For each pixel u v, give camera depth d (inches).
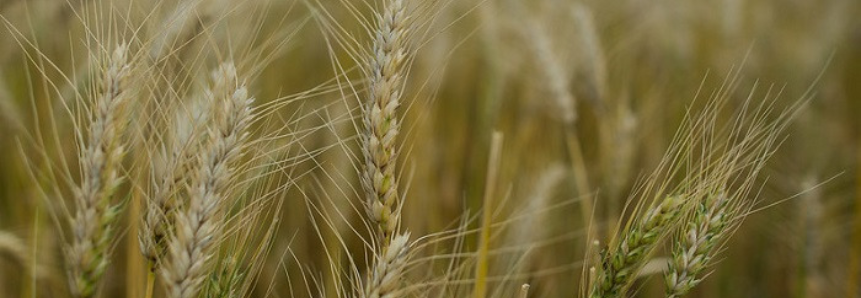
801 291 39.6
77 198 25.9
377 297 26.6
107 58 26.7
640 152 49.5
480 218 39.9
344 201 38.2
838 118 59.7
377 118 27.0
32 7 36.0
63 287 33.0
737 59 58.4
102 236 25.8
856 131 63.0
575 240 42.6
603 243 41.4
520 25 46.6
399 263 26.7
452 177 44.9
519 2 48.1
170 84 28.2
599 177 46.8
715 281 46.9
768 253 49.3
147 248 26.7
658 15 64.3
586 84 44.3
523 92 53.2
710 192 27.6
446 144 48.0
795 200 41.3
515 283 34.7
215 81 26.7
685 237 27.4
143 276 30.0
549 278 40.1
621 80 54.7
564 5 49.4
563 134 51.1
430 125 42.5
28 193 36.2
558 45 45.2
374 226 38.6
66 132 34.2
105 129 25.9
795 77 59.2
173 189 26.4
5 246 32.7
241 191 28.5
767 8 72.9
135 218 29.5
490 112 46.7
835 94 62.3
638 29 62.6
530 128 49.2
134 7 30.4
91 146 25.9
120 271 37.4
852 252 37.9
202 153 26.0
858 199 38.1
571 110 42.0
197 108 27.1
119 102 26.0
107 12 32.8
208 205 25.8
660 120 52.0
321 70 48.7
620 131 41.2
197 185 25.9
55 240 34.4
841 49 64.4
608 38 58.6
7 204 39.1
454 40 48.3
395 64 27.1
